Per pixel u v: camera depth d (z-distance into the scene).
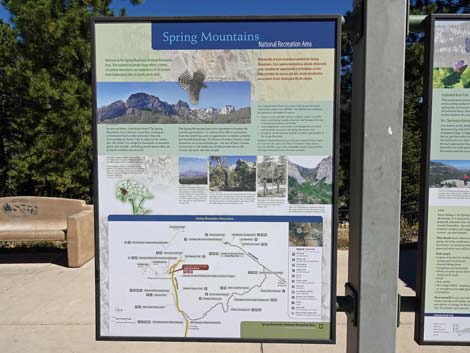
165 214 2.21
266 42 2.13
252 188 2.18
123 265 2.24
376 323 2.09
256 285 2.21
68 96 8.84
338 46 2.09
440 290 2.18
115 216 2.22
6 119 11.59
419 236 2.20
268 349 3.39
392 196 2.05
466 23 2.07
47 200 6.47
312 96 2.13
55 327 3.77
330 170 2.15
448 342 2.18
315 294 2.20
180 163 2.20
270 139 2.16
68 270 5.57
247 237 2.20
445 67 2.09
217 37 2.14
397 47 2.01
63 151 9.48
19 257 6.36
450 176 2.13
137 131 2.19
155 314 2.25
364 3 2.02
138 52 2.16
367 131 2.04
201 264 2.22
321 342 2.20
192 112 2.17
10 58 10.29
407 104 8.98
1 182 11.41
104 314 2.26
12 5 8.84
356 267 2.16
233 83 2.15
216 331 2.24
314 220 2.17
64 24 8.94
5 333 3.66
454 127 2.11
